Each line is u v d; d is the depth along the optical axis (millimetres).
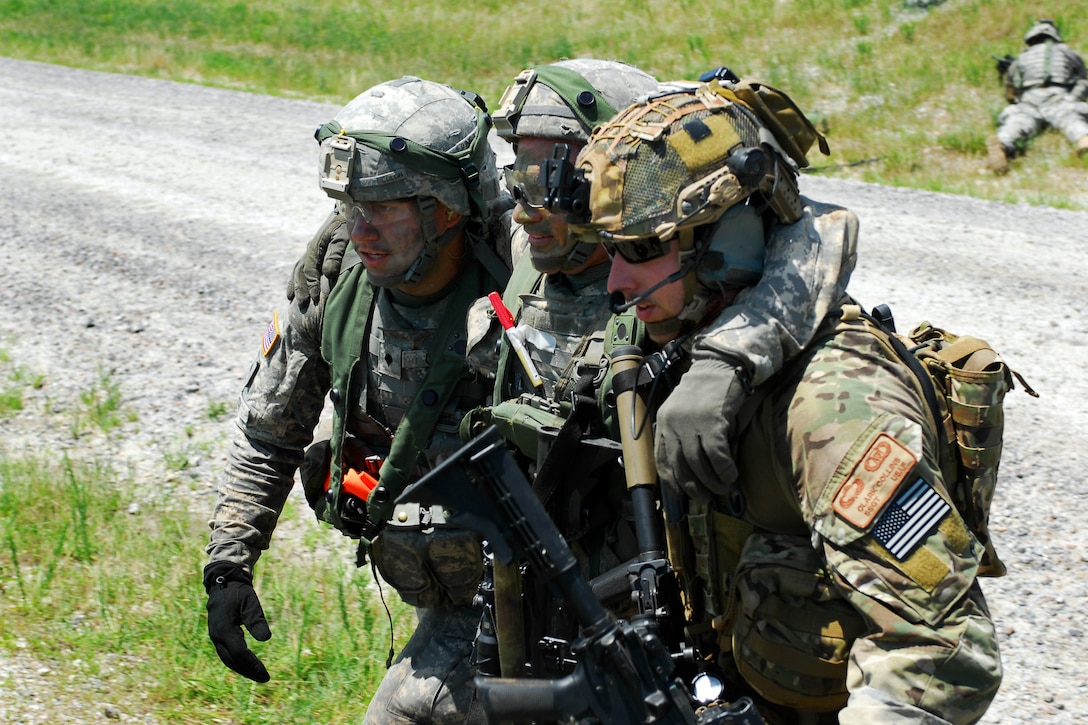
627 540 4660
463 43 34844
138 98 29859
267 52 35469
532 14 36156
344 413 5652
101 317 15000
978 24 29359
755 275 3895
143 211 19844
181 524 9758
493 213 5594
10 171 22438
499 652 4570
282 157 23828
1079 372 13203
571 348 4801
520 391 5062
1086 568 9312
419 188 5199
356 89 31891
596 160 3926
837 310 3828
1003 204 21078
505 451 3668
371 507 5527
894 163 24625
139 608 8406
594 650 3668
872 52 29484
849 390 3578
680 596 4168
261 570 9047
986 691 3414
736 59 30703
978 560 3494
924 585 3400
